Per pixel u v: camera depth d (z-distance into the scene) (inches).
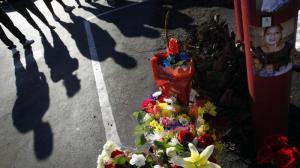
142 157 106.2
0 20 275.4
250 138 136.3
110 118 179.6
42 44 286.8
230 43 139.4
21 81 247.8
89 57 240.5
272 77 105.1
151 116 127.3
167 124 121.7
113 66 220.4
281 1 88.6
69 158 167.3
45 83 233.0
